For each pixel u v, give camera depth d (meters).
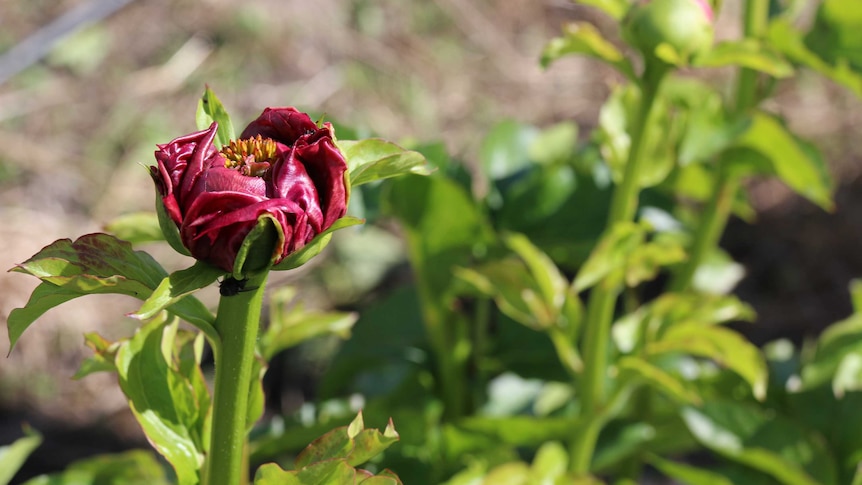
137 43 2.25
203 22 2.31
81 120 2.06
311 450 0.70
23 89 2.09
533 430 1.00
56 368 1.68
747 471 1.07
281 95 2.20
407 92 2.28
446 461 1.06
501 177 1.24
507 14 2.55
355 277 1.85
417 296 1.26
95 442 1.59
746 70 1.02
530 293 0.95
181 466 0.72
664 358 1.15
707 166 1.11
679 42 0.83
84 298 1.75
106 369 0.77
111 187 1.92
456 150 2.13
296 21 2.35
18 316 0.66
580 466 0.99
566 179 1.17
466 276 0.96
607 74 2.40
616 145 0.95
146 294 0.66
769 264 1.98
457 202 1.03
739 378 1.12
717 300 0.93
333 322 0.87
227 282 0.64
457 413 1.18
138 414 0.72
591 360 0.94
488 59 2.42
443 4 2.51
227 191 0.62
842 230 2.01
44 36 1.74
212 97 0.69
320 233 0.64
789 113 2.21
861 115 2.21
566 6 2.57
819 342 1.14
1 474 0.90
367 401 1.15
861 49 0.98
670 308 0.94
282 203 0.62
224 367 0.68
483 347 1.21
